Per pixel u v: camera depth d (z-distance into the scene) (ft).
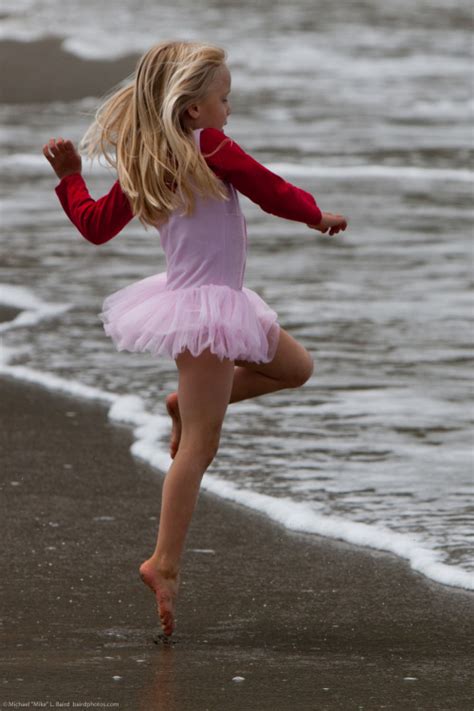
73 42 269.85
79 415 61.52
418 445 55.62
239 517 47.62
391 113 191.62
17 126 181.16
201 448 35.94
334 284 87.86
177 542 35.50
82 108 203.21
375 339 73.87
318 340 73.61
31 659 32.99
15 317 80.48
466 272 91.86
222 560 43.01
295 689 30.99
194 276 35.91
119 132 36.27
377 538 44.73
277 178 35.24
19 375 68.28
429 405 61.57
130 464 54.13
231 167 35.04
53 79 230.68
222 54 35.94
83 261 96.43
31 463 53.93
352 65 244.63
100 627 36.29
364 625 36.96
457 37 287.48
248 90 212.84
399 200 124.98
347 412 60.54
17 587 39.86
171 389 65.57
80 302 83.87
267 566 42.47
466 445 55.62
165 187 35.45
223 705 29.71
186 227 35.78
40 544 44.24
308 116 187.11
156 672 32.07
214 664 32.91
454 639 35.70
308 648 34.71
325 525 46.09
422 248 100.94
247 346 35.70
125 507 48.57
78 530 45.83
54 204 121.80
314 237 106.01
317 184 134.51
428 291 85.92
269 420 59.41
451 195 128.26
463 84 223.71
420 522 46.26
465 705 30.01
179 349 35.22
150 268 93.81
